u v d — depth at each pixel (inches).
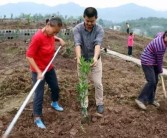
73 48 253.0
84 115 114.1
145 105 132.6
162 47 125.3
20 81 150.5
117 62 249.6
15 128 109.6
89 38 114.7
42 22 441.7
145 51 129.8
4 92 142.2
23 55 226.4
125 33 520.4
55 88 117.8
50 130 108.8
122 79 175.8
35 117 110.9
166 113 128.3
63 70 187.9
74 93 137.3
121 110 125.6
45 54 108.0
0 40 294.2
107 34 456.8
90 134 107.9
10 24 396.5
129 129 112.9
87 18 109.3
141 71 219.3
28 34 309.7
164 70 236.7
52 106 123.4
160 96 147.7
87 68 108.8
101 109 122.0
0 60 213.9
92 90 138.9
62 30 313.9
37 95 109.2
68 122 114.1
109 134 108.3
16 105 128.4
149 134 111.7
